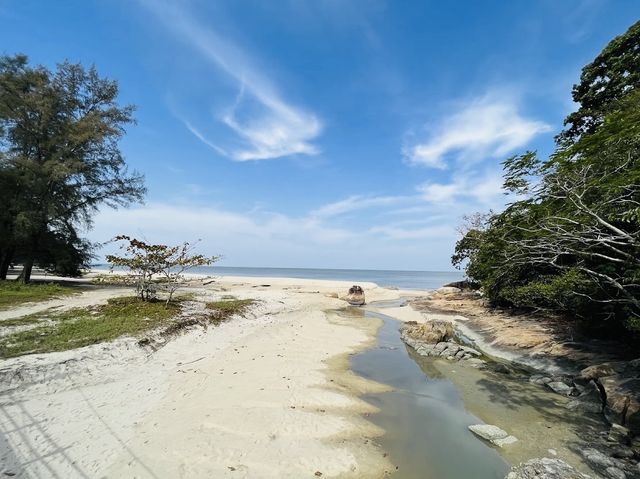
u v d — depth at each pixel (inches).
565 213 348.8
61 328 435.2
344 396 356.5
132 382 341.7
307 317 807.1
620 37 628.7
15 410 266.5
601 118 592.1
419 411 338.6
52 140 892.6
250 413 295.7
